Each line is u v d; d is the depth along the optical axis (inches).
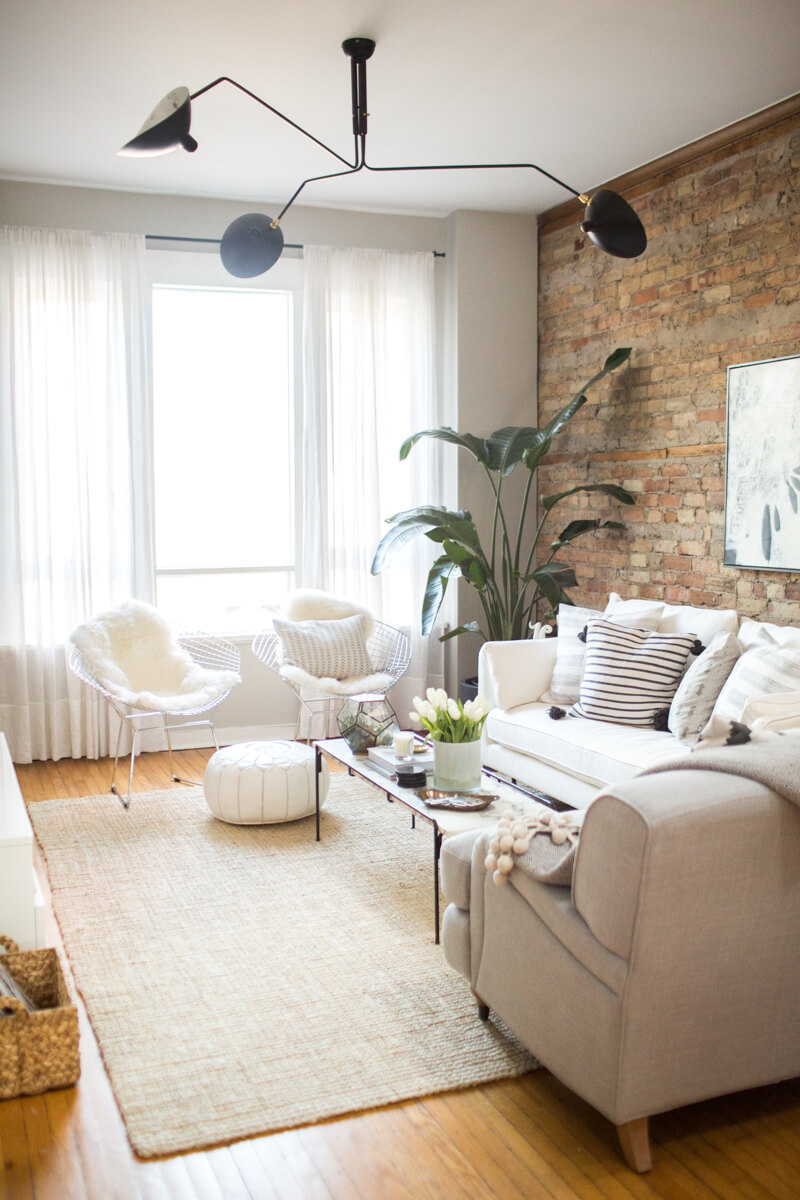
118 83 157.6
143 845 160.6
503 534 218.8
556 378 231.6
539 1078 97.0
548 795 168.4
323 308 225.1
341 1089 94.3
